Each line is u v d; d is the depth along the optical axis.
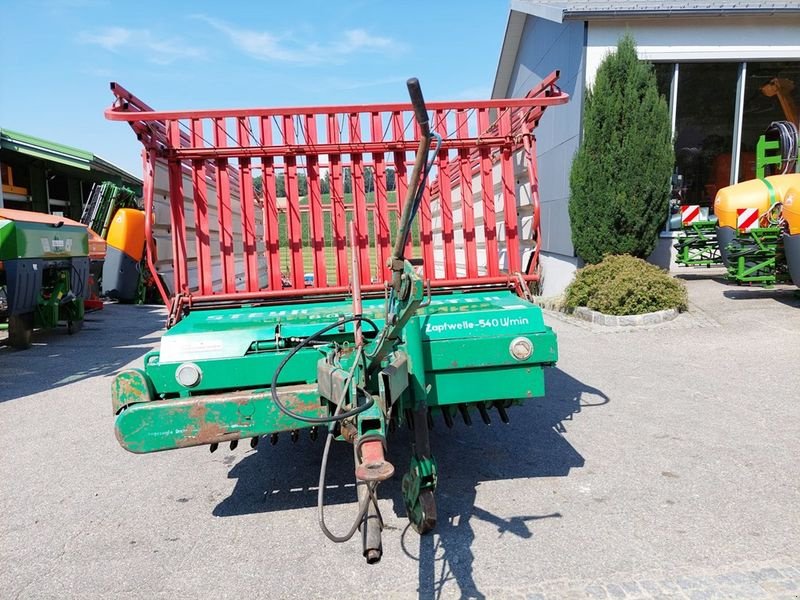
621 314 9.08
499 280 4.61
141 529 3.64
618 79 10.31
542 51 14.50
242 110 4.27
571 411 5.51
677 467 4.22
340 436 3.19
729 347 7.49
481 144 4.66
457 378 3.63
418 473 3.29
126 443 3.24
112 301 16.11
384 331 2.90
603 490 3.91
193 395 3.52
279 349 3.62
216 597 2.93
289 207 4.59
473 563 3.12
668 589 2.85
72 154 15.72
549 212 13.90
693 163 13.16
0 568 3.25
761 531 3.34
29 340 9.66
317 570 3.13
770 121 13.17
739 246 10.27
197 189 4.50
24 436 5.38
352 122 4.52
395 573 3.07
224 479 4.36
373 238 4.90
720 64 12.70
